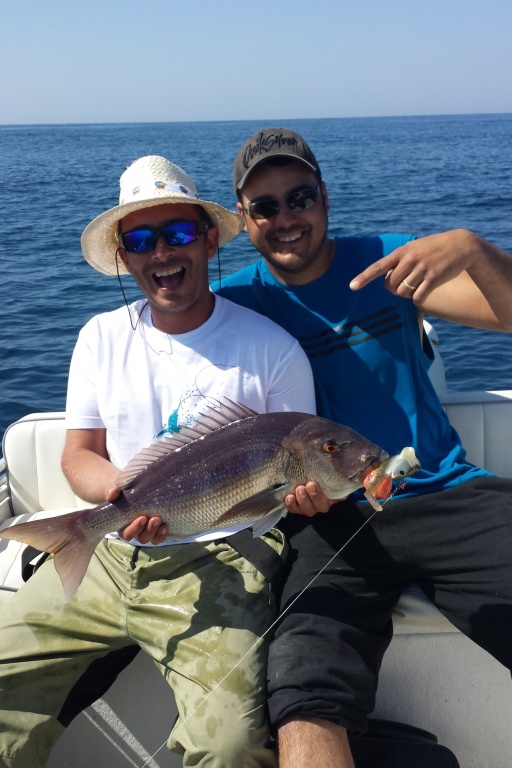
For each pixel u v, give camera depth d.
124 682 2.97
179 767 3.00
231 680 2.51
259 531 2.61
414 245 2.71
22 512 4.00
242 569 2.86
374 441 3.12
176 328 3.07
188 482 2.63
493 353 8.36
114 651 2.90
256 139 3.16
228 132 169.12
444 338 8.88
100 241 3.35
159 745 3.00
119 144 92.88
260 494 2.59
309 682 2.44
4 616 2.89
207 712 2.45
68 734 3.02
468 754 2.96
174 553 2.90
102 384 3.11
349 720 2.41
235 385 3.00
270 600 2.82
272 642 2.65
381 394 3.15
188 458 2.67
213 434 2.70
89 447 3.17
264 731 2.45
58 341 9.06
